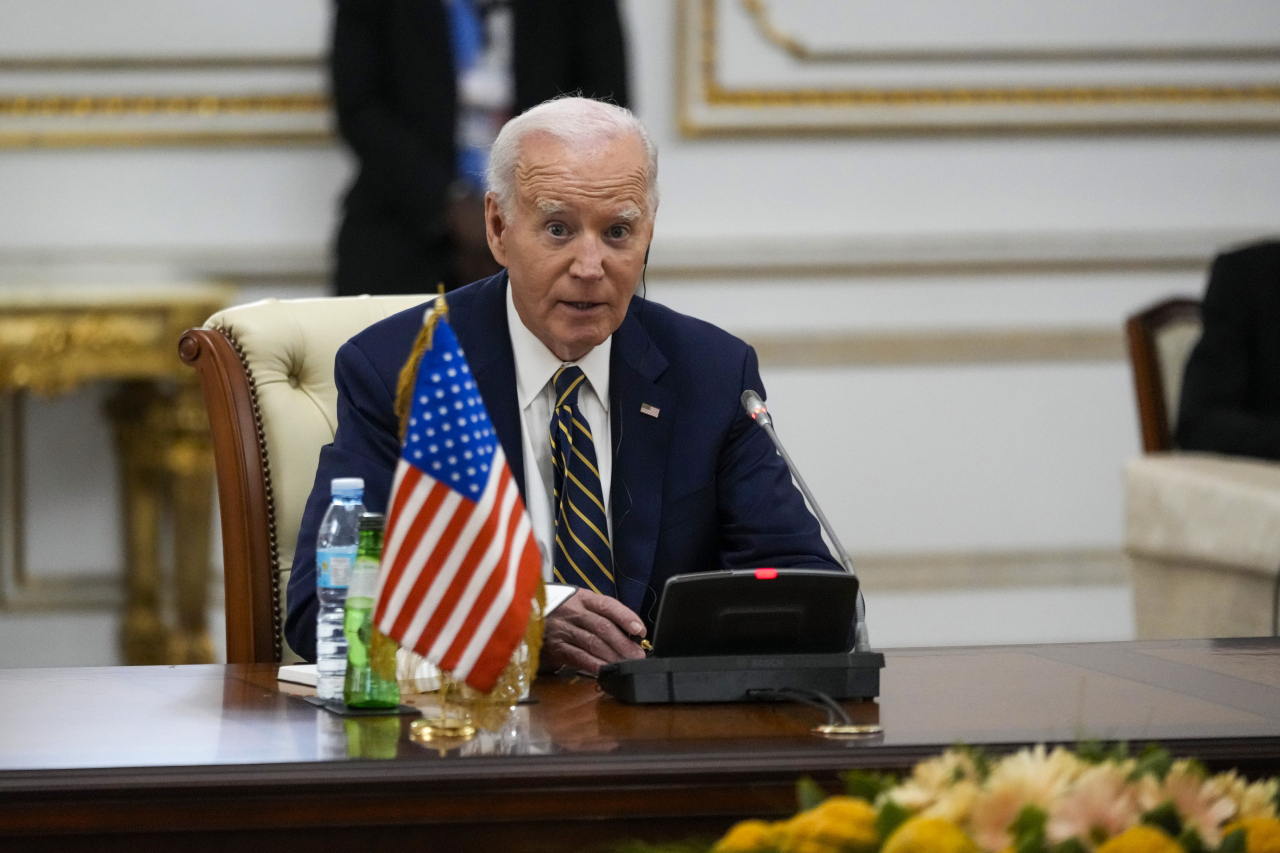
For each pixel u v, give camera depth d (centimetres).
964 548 1608
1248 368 1162
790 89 1544
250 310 702
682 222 1550
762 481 682
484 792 391
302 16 1471
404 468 456
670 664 497
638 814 398
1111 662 583
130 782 384
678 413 675
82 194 1469
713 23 1525
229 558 662
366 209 1373
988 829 281
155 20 1457
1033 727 453
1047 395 1612
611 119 627
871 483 1595
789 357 1577
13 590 1480
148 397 1435
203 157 1480
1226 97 1594
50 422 1480
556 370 660
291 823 386
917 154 1573
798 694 488
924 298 1594
